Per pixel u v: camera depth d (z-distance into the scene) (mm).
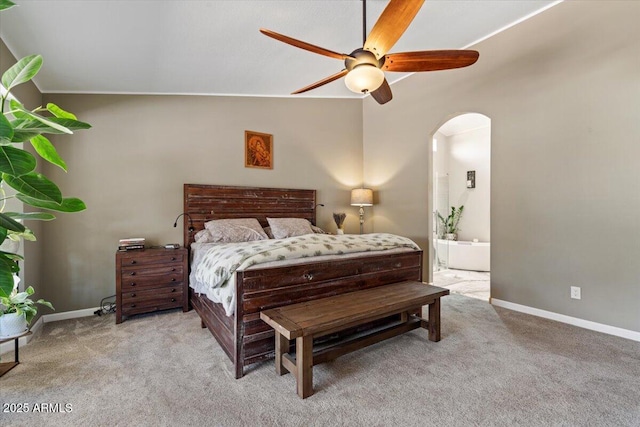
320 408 1597
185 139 3744
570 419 1495
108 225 3309
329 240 2479
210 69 3205
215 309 2365
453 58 2135
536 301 3016
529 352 2209
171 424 1478
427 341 2412
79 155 3195
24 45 2338
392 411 1564
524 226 3090
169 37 2500
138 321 2961
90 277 3219
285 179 4469
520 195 3115
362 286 2492
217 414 1552
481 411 1561
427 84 4078
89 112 3256
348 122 4996
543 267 2953
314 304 2064
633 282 2432
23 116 1373
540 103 2951
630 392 1713
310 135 4684
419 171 4238
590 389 1743
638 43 2391
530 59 3012
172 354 2229
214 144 3928
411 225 4367
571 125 2752
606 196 2561
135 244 3160
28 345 2396
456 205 6719
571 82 2748
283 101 4461
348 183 4980
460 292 3979
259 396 1704
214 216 3861
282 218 4176
